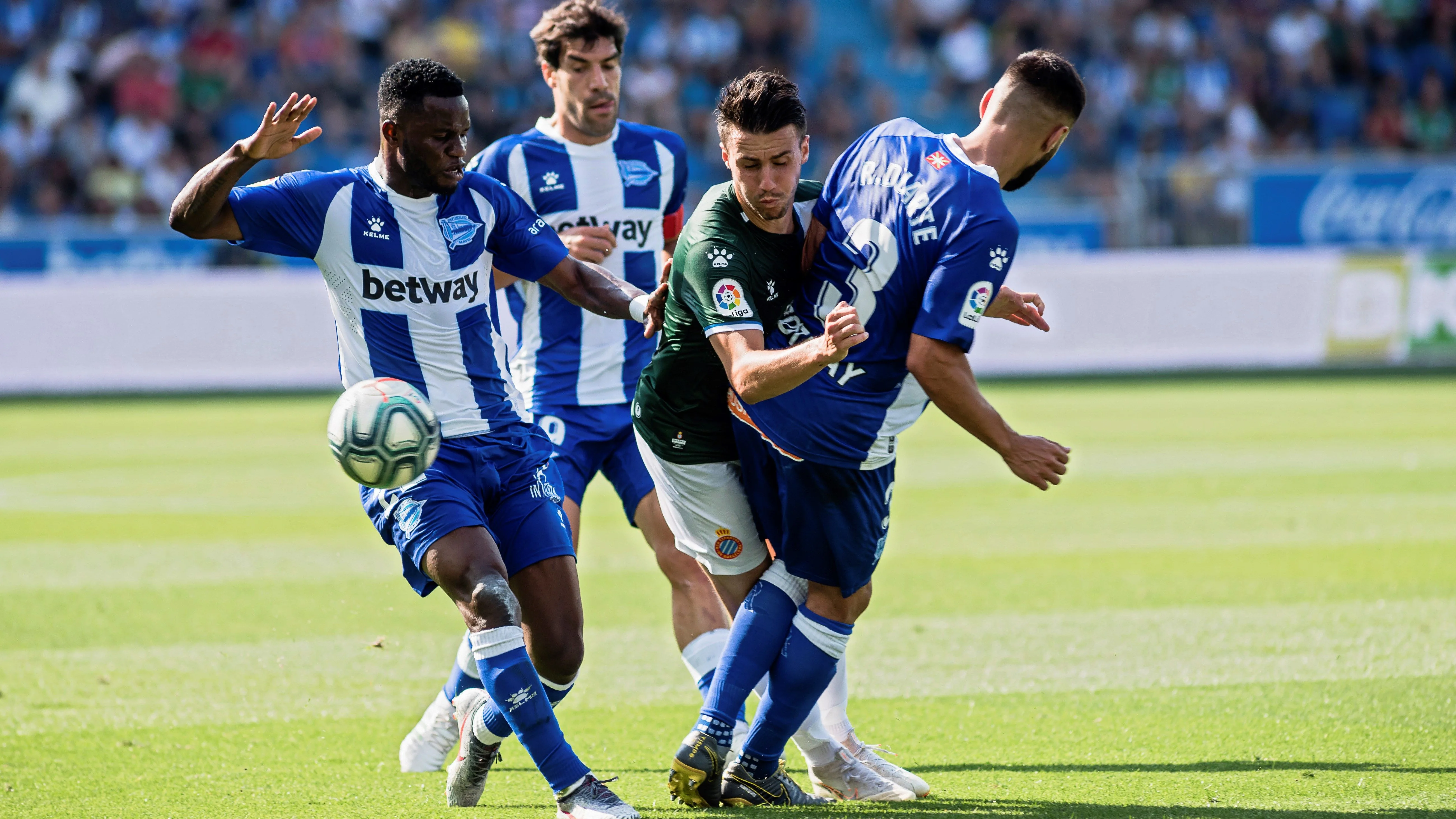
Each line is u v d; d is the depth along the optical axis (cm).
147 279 5581
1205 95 7456
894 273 1212
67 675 1808
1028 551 2581
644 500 1650
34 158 6656
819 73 7906
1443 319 5941
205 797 1327
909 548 2628
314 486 3488
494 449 1333
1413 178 5928
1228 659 1809
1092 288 5834
